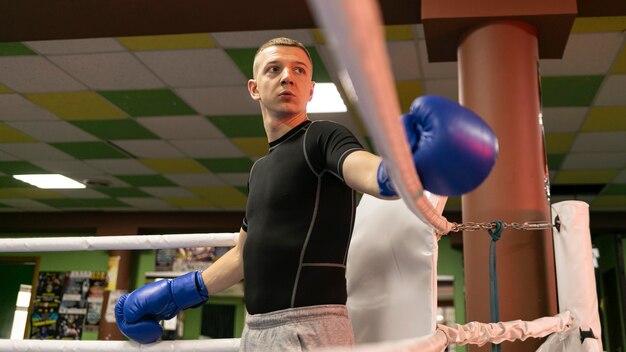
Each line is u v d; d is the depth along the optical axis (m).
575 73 3.94
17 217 8.23
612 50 3.63
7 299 9.68
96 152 5.77
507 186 2.36
